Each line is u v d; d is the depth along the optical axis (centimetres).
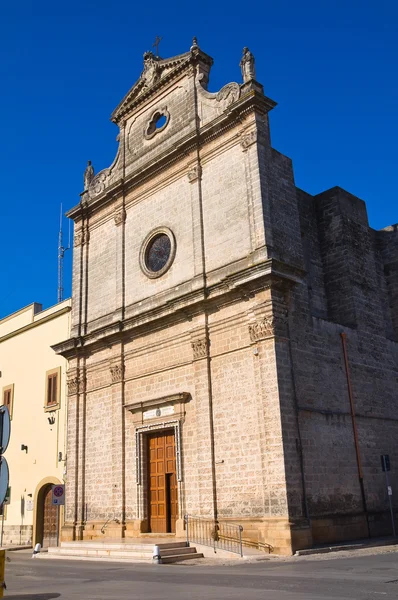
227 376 2388
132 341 2922
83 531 2922
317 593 1080
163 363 2709
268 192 2470
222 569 1678
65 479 3119
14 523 3612
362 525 2327
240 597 1075
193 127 2864
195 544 2188
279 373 2197
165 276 2823
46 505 3478
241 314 2384
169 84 3106
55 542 3322
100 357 3108
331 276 2880
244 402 2295
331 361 2483
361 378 2617
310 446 2230
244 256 2455
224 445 2325
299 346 2334
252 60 2673
